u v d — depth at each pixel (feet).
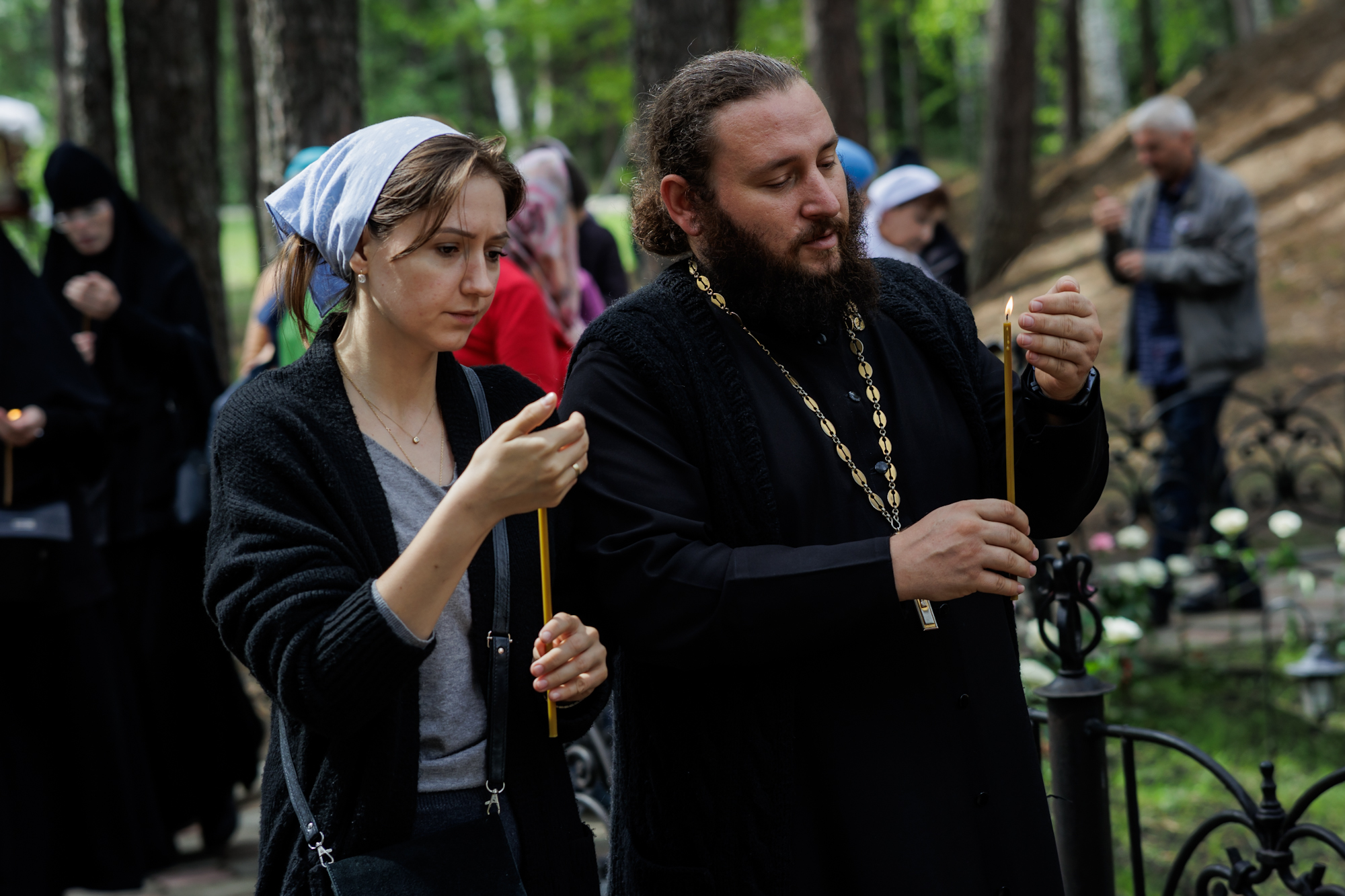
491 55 66.80
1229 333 20.85
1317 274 41.01
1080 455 6.55
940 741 6.29
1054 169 61.26
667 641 6.08
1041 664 15.39
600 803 12.92
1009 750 6.45
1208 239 20.63
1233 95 54.39
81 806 13.41
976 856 6.22
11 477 12.94
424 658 5.64
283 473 6.01
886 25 90.22
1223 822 8.75
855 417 6.62
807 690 6.30
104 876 13.48
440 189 5.86
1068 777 9.26
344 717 5.60
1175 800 14.87
